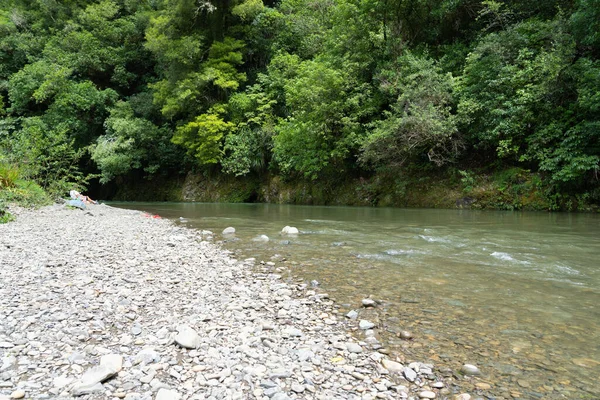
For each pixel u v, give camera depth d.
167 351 2.55
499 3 13.79
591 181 11.80
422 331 2.96
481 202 13.55
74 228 8.25
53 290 3.80
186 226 9.38
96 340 2.73
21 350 2.51
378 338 2.85
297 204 18.88
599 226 8.39
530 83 12.47
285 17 23.70
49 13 29.72
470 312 3.35
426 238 7.10
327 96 16.47
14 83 24.50
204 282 4.29
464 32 16.61
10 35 27.94
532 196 12.66
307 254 5.89
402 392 2.10
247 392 2.06
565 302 3.55
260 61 24.91
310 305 3.59
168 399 1.94
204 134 21.00
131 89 28.75
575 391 2.11
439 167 15.38
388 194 16.09
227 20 24.09
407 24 17.44
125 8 29.73
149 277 4.44
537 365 2.41
